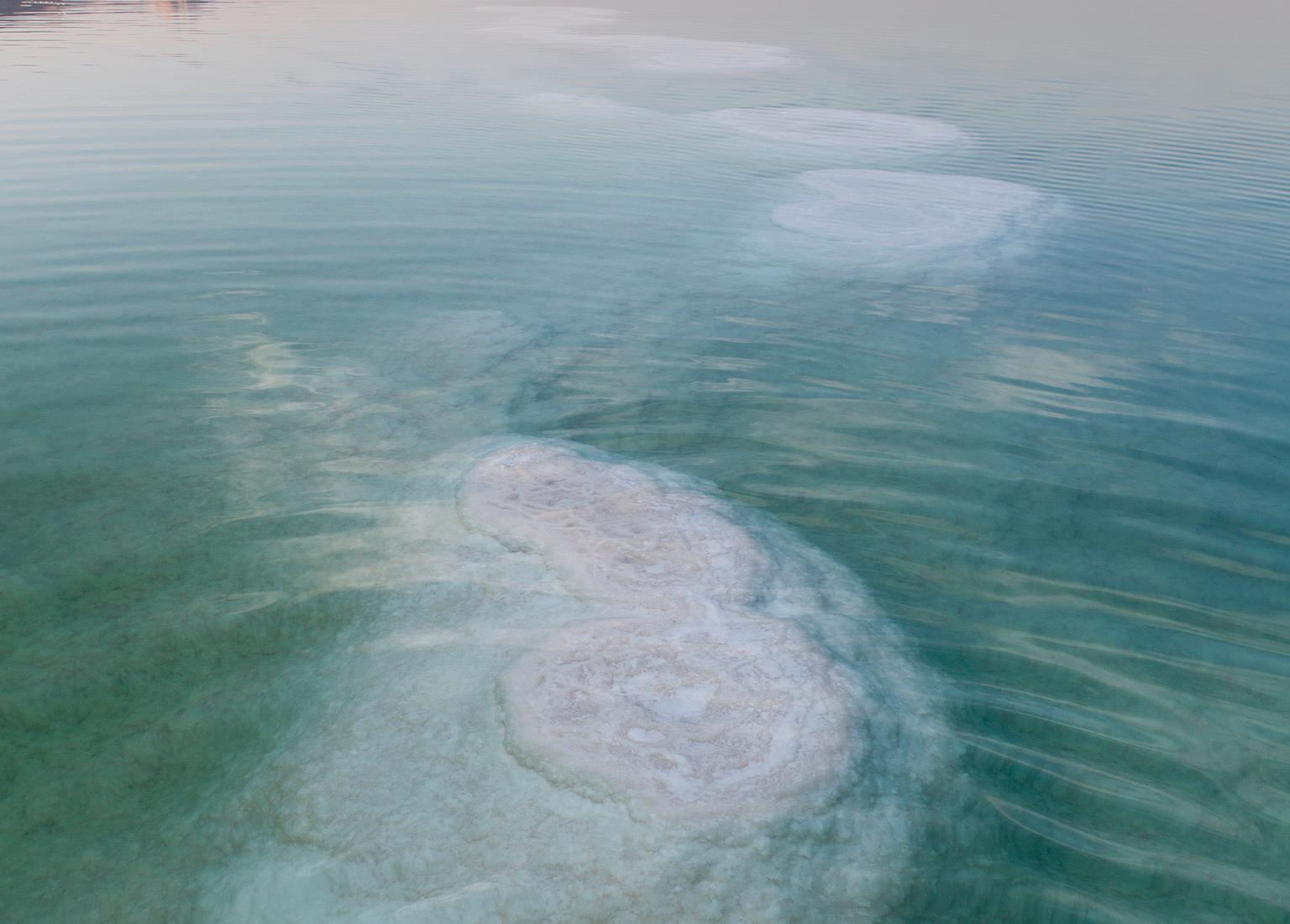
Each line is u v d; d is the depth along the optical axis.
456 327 4.84
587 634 2.56
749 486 3.43
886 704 2.37
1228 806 2.13
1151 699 2.46
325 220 6.54
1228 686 2.52
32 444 3.52
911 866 1.95
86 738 2.23
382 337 4.68
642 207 7.36
